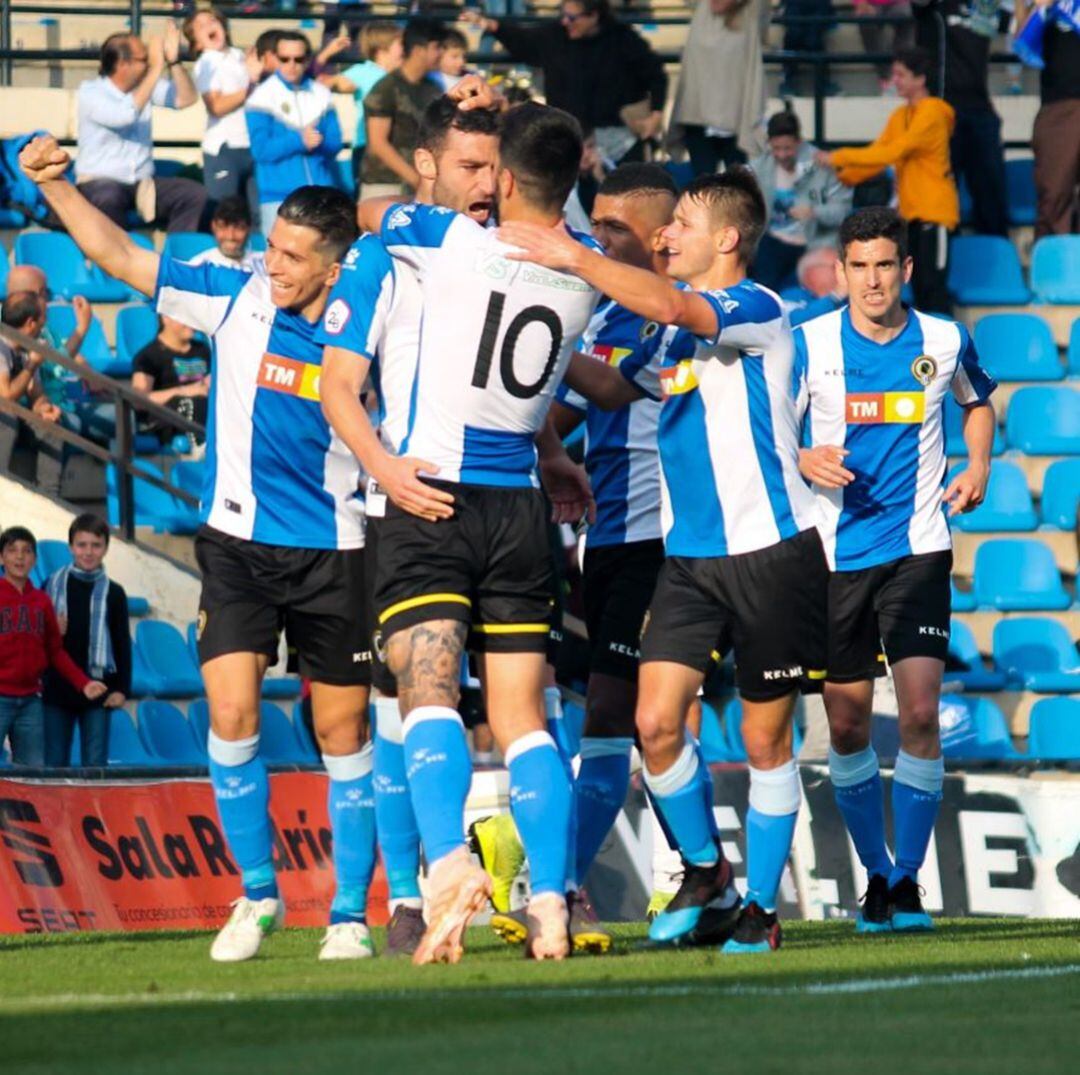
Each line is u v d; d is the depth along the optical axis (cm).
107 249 2030
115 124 4959
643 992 1602
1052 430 4988
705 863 2078
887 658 2523
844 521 2472
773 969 1797
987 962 1891
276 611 2017
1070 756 4256
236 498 2002
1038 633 4528
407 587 1817
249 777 2005
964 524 4762
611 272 1817
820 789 3014
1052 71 5281
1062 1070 1228
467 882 1783
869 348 2492
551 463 2159
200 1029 1405
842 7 6131
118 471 4112
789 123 4912
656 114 4934
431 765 1788
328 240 1950
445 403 1831
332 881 3045
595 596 2241
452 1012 1482
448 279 1823
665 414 1989
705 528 1973
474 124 1912
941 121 4962
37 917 2762
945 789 3042
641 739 2028
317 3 5850
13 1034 1391
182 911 2933
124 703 3638
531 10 6062
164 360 4472
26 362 4138
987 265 5331
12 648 3494
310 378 1975
